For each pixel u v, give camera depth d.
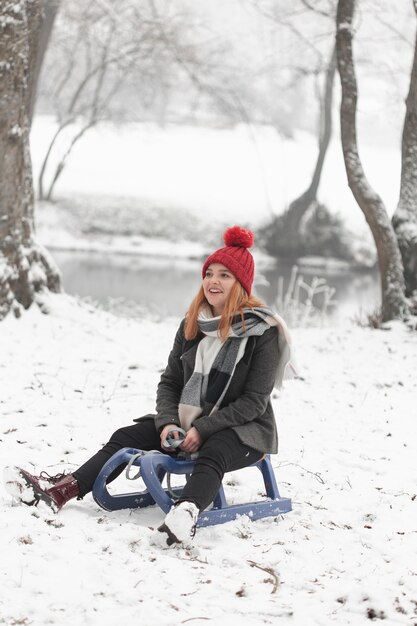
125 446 5.39
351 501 6.10
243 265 5.32
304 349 13.11
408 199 15.30
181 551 4.71
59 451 6.76
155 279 32.38
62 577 4.15
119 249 43.28
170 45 33.72
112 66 43.94
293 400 9.52
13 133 11.55
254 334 5.27
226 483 6.31
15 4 11.23
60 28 39.88
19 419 7.59
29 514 4.91
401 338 13.74
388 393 10.10
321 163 43.78
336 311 25.95
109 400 8.66
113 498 5.30
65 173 53.84
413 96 15.09
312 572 4.65
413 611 4.20
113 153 60.41
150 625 3.77
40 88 46.91
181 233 46.41
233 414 5.17
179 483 6.27
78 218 45.88
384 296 15.09
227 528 5.17
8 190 11.72
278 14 27.22
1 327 11.27
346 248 44.75
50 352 10.63
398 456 7.43
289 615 4.05
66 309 12.30
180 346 5.60
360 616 4.14
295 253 44.22
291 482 6.48
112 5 34.97
